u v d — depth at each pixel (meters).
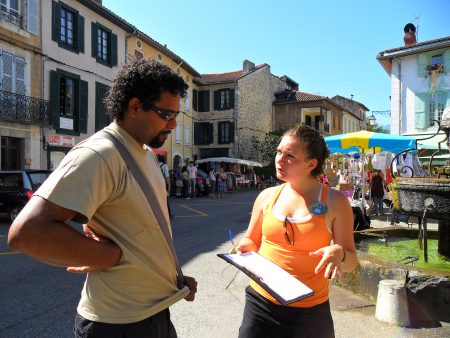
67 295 4.99
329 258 1.94
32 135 17.64
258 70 38.03
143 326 1.62
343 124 47.88
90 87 21.08
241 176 31.16
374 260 4.84
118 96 1.68
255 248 2.43
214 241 8.66
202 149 35.28
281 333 2.15
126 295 1.61
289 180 2.26
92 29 21.22
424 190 4.41
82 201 1.43
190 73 33.12
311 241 2.15
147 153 1.84
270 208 2.33
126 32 24.02
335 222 2.17
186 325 4.13
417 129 23.20
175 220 12.20
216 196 23.14
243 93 35.22
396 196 4.82
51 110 18.55
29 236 1.34
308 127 2.29
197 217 12.98
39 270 6.20
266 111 39.41
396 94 23.83
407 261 5.44
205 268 6.35
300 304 2.13
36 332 3.89
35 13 17.81
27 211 1.39
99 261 1.51
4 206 11.40
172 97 1.70
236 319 4.29
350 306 4.54
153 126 1.70
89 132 21.06
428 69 22.78
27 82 17.48
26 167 17.34
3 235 9.34
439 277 4.13
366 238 7.14
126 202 1.59
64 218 1.43
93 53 21.27
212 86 35.00
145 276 1.64
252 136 36.62
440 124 5.19
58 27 19.05
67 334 3.85
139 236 1.63
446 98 22.44
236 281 5.64
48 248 1.37
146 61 1.72
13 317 4.27
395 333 3.85
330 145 10.62
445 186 4.23
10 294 5.03
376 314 4.22
